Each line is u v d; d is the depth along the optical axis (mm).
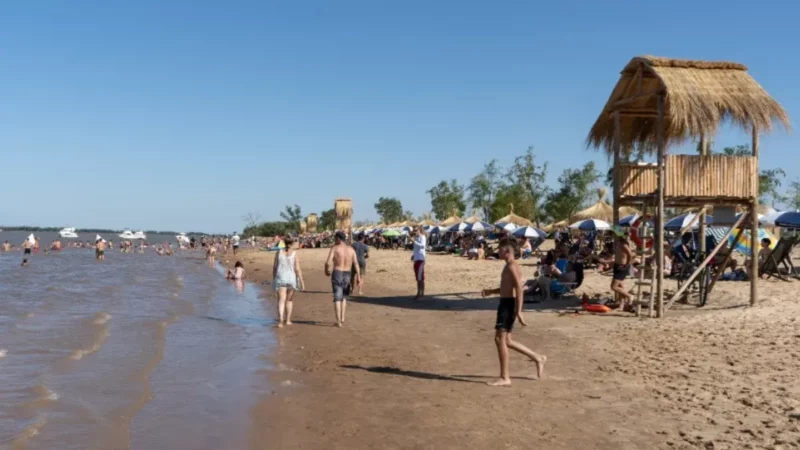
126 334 12445
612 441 5543
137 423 6484
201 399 7430
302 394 7535
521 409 6566
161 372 8969
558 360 8875
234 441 5895
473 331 11742
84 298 20219
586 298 13836
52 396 7527
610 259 21766
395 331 12016
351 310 15500
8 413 6805
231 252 71875
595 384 7488
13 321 14273
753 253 13180
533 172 61062
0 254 61125
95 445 5801
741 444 5324
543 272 15805
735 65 13039
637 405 6578
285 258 13258
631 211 31750
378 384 7879
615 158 13836
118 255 61875
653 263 13422
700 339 9836
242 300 19891
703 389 7047
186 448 5723
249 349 10750
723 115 12750
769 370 7734
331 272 13336
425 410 6656
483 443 5586
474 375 8195
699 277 14125
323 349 10484
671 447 5352
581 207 57500
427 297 17812
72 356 10078
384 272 27484
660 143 12625
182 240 87312
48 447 5730
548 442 5566
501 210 60094
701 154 13383
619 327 11398
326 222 112500
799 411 6133
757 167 13094
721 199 13344
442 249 44656
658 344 9656
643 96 12977
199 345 11219
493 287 19609
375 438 5824
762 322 10898
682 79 12422
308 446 5684
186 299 20109
